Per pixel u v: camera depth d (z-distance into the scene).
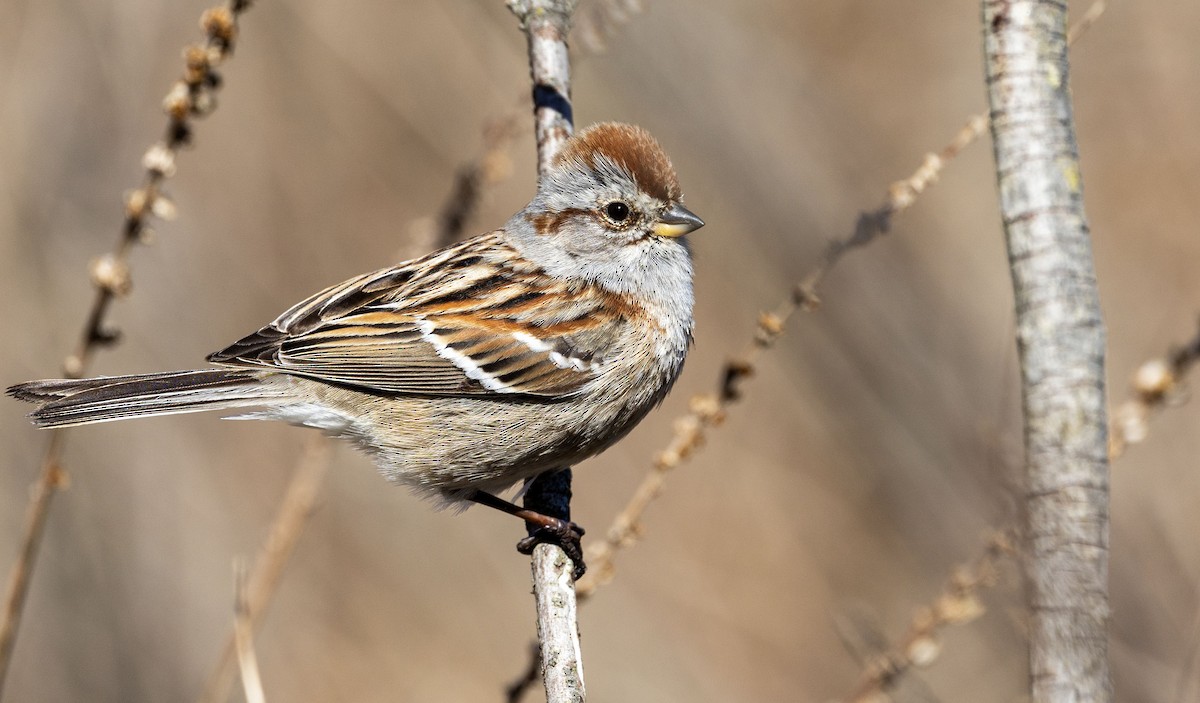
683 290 7.61
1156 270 15.52
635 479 15.38
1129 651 9.18
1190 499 11.88
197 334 13.84
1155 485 12.02
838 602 13.44
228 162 15.26
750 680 14.02
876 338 13.95
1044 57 4.36
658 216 7.45
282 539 8.98
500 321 7.23
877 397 13.81
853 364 13.96
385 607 14.24
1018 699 6.43
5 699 11.90
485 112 15.44
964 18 16.80
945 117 16.28
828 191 14.98
